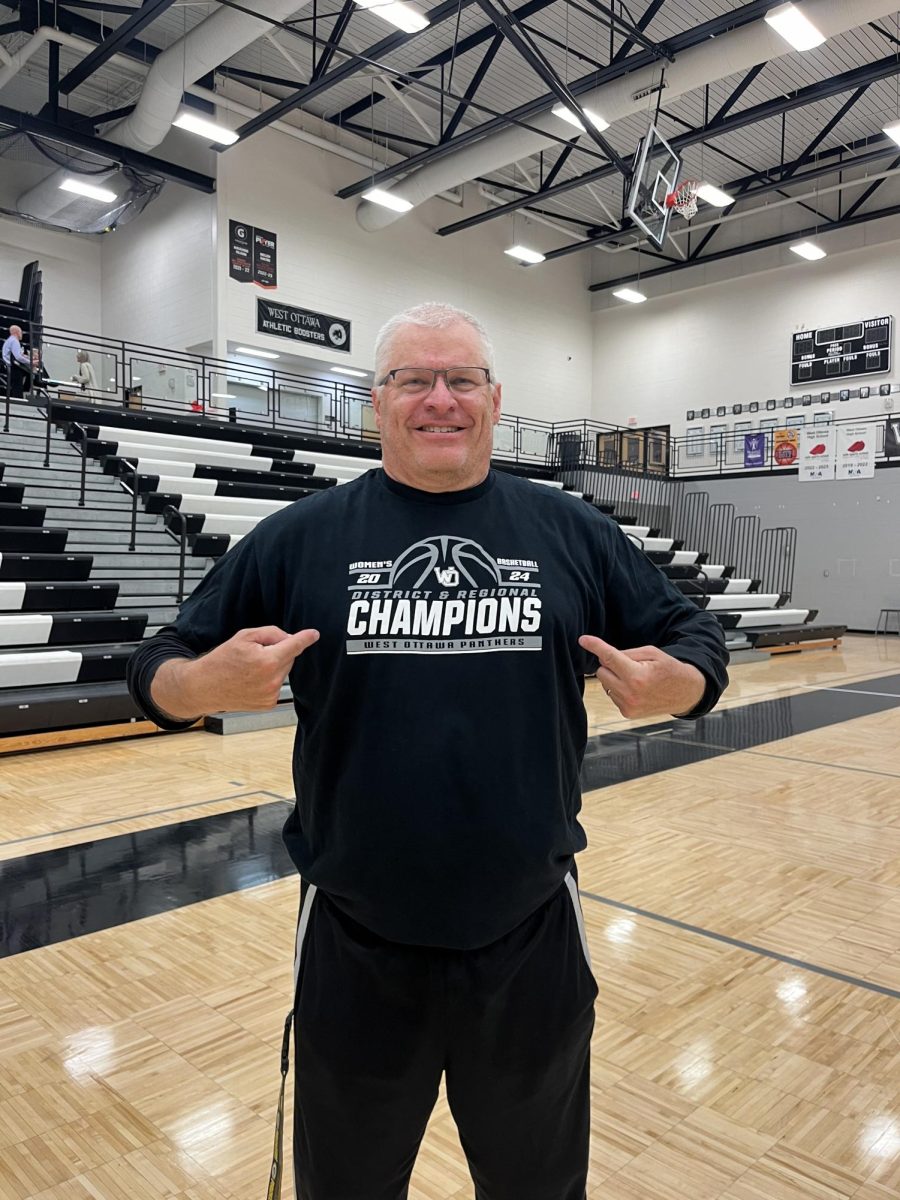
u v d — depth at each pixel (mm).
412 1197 1680
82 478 8500
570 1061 1166
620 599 1284
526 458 17000
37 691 5797
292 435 12523
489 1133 1164
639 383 19766
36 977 2568
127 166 11953
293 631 1161
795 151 16094
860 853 3732
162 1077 2047
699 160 16438
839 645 13016
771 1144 1815
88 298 16719
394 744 1088
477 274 18125
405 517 1179
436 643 1104
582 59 12438
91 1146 1796
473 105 12141
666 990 2502
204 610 1238
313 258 15492
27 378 11039
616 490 16375
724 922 2992
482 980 1102
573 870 1227
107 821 4074
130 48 13328
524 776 1104
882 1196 1663
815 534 15508
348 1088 1122
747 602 12797
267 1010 2365
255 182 14711
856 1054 2168
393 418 1170
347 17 10766
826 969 2645
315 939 1170
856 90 13672
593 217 19000
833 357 16953
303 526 1206
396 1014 1115
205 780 4840
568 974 1171
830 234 16984
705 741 6117
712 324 18656
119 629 6789
